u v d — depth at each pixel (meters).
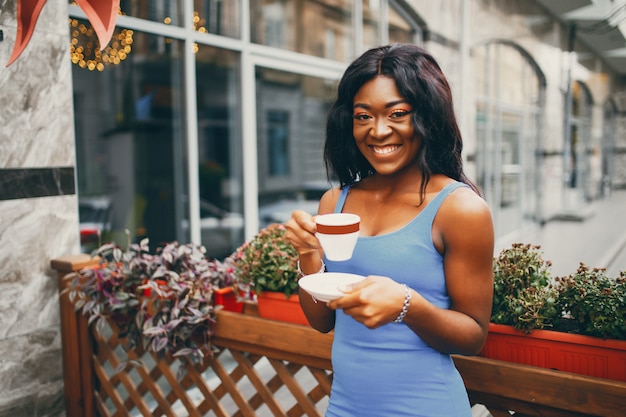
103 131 7.13
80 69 3.66
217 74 4.63
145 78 6.96
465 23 7.93
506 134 10.32
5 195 2.68
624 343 1.65
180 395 2.50
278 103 6.00
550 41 12.08
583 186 17.73
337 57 5.91
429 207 1.29
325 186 7.04
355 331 1.36
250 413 2.31
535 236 10.83
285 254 2.25
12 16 2.68
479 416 2.82
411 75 1.30
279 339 2.15
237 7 4.53
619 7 12.05
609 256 8.49
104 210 6.70
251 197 4.73
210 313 2.34
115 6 2.00
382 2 6.50
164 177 7.49
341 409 1.40
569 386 1.63
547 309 1.80
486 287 1.29
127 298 2.51
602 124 20.41
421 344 1.32
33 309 2.80
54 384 2.90
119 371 2.57
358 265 1.34
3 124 2.66
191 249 2.61
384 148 1.33
